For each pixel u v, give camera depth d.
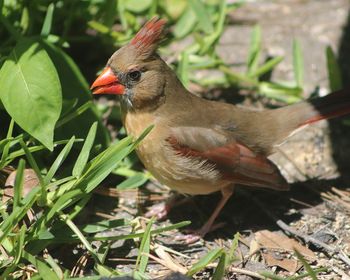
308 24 11.60
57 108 6.99
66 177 7.14
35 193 6.45
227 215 8.06
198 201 8.33
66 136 7.94
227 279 6.83
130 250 7.16
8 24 8.14
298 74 9.70
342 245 7.47
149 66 7.36
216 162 7.59
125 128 7.72
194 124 7.59
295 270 7.07
